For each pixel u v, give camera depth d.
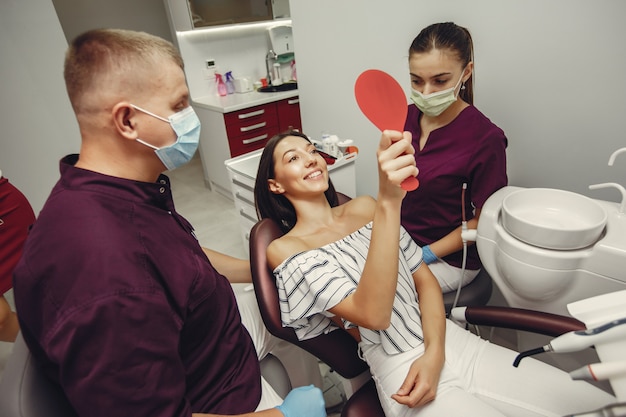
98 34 0.62
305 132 2.28
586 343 0.53
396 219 0.76
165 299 0.63
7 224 1.40
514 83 1.31
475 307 0.99
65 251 0.56
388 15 1.57
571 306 0.58
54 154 2.45
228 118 2.90
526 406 0.84
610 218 0.92
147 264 0.63
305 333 0.97
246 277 1.29
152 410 0.60
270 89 3.35
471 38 1.25
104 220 0.60
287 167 1.10
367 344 0.98
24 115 2.29
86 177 0.64
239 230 2.77
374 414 0.91
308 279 0.91
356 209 1.20
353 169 1.85
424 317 0.98
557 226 0.94
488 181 1.19
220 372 0.85
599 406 0.79
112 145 0.67
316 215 1.13
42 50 2.27
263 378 1.00
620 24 1.04
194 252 0.79
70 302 0.54
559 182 1.33
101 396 0.55
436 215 1.35
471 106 1.25
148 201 0.72
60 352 0.54
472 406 0.81
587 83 1.15
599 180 1.24
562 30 1.14
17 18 2.15
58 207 0.60
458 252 1.31
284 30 3.42
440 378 0.88
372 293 0.79
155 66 0.64
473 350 0.96
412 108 1.41
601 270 0.84
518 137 1.37
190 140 0.74
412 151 0.69
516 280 0.97
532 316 0.92
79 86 0.62
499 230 1.00
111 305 0.55
